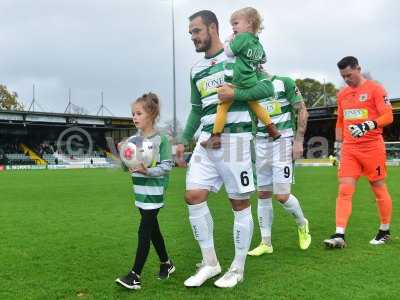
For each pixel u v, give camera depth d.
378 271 4.32
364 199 10.64
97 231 6.77
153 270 4.48
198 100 4.29
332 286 3.87
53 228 7.08
